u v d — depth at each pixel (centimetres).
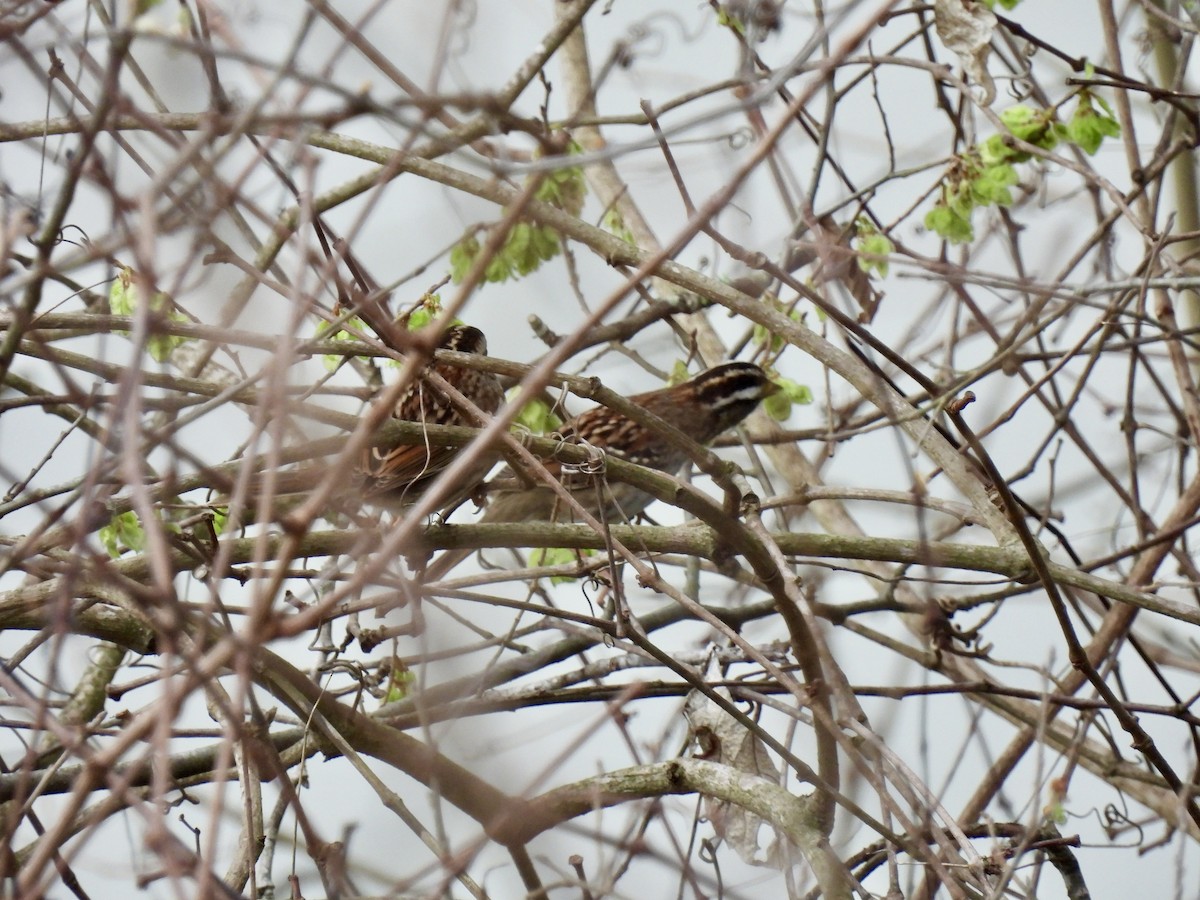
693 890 969
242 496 606
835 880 962
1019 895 939
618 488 1545
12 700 1004
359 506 887
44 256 702
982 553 1233
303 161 692
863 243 1315
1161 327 1114
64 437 967
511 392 1591
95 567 653
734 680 1136
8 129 836
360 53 901
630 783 1055
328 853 908
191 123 1028
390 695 1196
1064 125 1205
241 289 1094
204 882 557
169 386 1018
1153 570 1410
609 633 1107
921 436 1266
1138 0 1331
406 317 1070
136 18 744
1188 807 1101
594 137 1617
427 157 1237
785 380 1558
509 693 1192
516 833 1028
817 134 1530
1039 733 919
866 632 1403
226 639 597
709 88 1198
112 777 656
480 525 1147
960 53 1194
